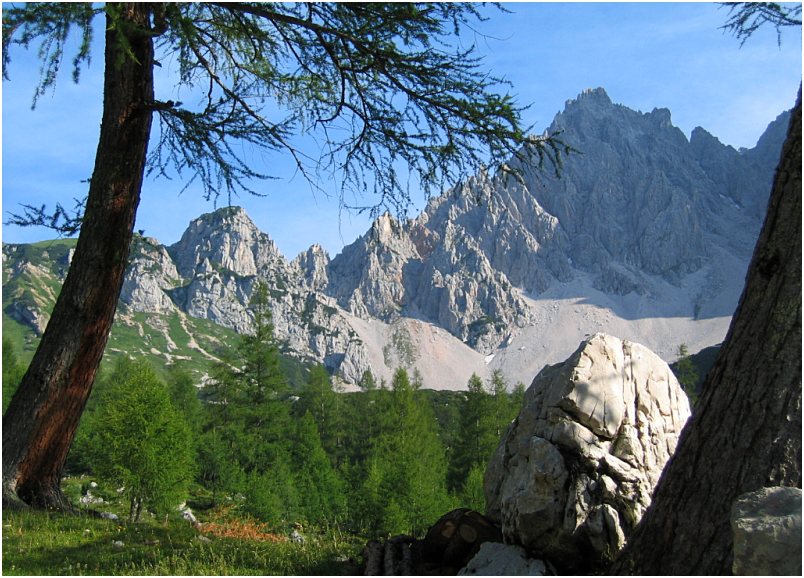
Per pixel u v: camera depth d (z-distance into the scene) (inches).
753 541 165.0
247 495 1273.4
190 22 353.7
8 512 398.9
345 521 1334.9
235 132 428.1
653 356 319.3
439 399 5413.4
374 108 430.6
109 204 434.6
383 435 2337.6
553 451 278.5
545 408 301.3
